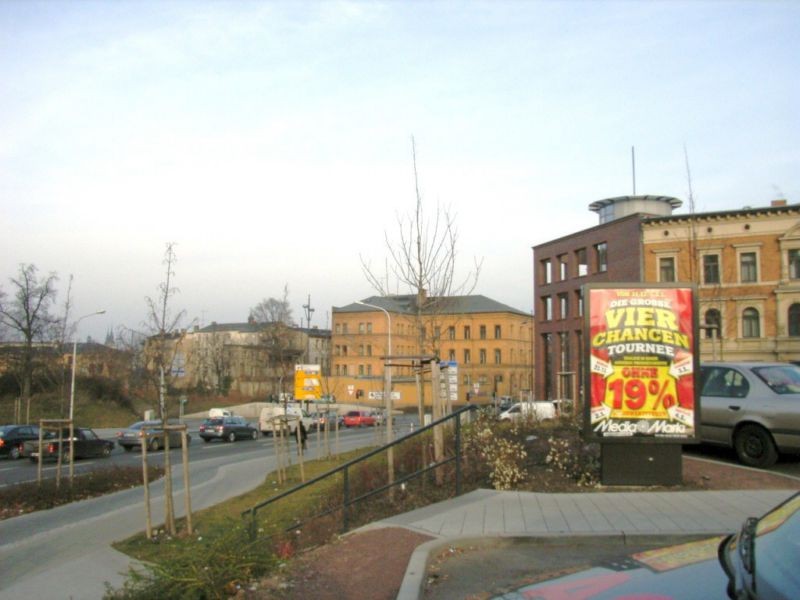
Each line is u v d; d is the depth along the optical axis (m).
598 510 8.01
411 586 5.50
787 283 42.44
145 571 9.02
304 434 30.73
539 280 59.94
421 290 16.44
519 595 3.27
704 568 3.12
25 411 50.19
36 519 13.88
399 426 41.53
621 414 9.36
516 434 14.11
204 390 76.81
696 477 9.67
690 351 9.41
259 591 6.02
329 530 8.78
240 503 14.87
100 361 59.19
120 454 33.97
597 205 53.72
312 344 87.31
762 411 10.35
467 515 8.01
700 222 45.03
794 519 3.30
